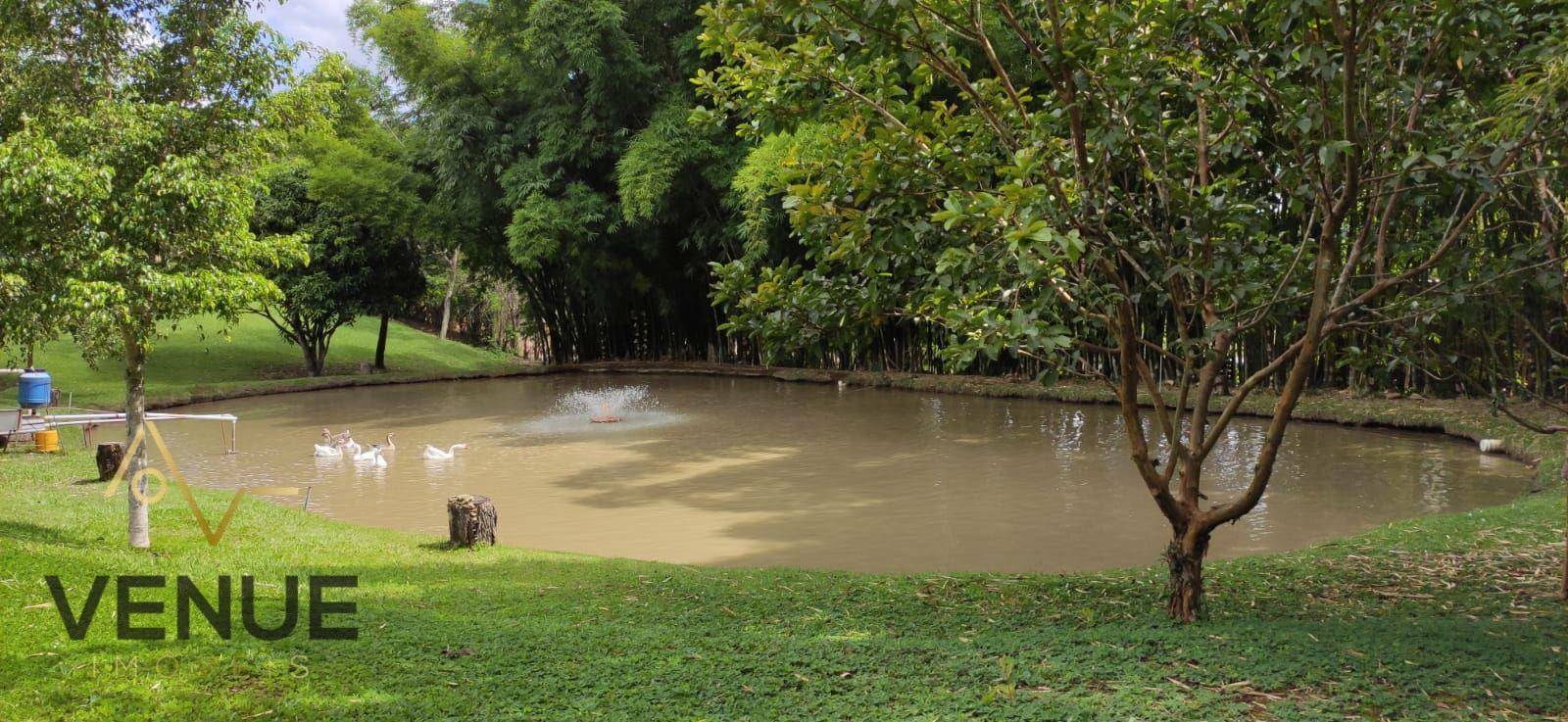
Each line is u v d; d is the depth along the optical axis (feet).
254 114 24.17
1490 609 18.52
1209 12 15.80
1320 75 15.07
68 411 60.39
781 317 18.62
